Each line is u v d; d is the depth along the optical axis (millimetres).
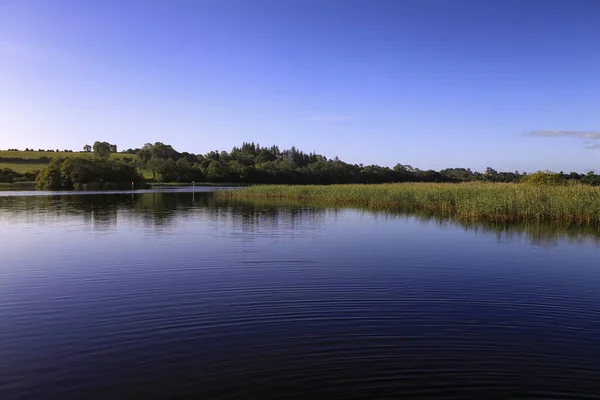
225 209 37062
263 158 160750
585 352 7918
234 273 13773
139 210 35938
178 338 8531
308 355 7742
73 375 7031
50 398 6355
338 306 10500
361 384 6746
